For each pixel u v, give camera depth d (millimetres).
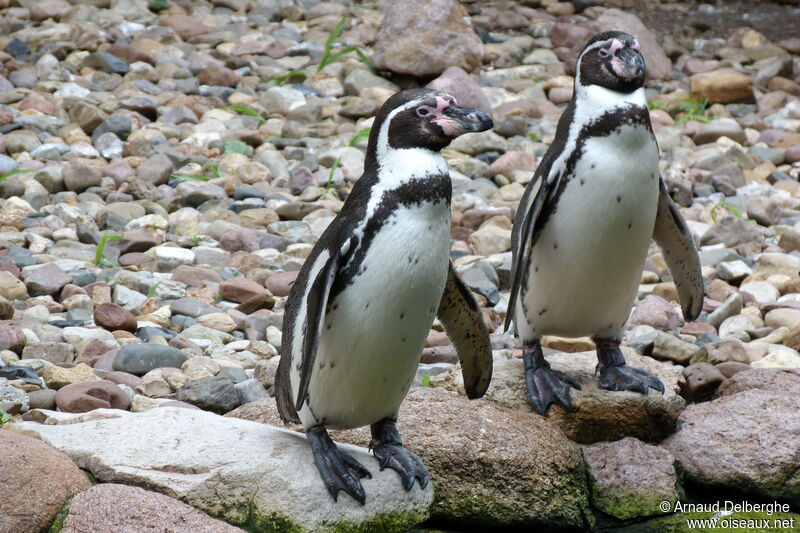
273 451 8914
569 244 10156
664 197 11039
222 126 21016
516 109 22625
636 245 10211
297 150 20250
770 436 10453
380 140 8328
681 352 13078
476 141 20609
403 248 8055
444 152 20516
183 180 18531
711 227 17531
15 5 26375
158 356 12055
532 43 27422
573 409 10617
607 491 10039
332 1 29672
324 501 8602
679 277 11977
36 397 10812
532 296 10711
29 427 9312
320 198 18438
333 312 8258
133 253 15562
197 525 8109
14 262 14594
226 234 16297
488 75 25125
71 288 13930
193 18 26531
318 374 8500
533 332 10977
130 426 9266
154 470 8727
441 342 13391
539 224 10328
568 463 9969
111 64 23156
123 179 18328
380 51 24016
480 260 15617
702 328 14164
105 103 21188
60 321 13086
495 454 9664
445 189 8188
